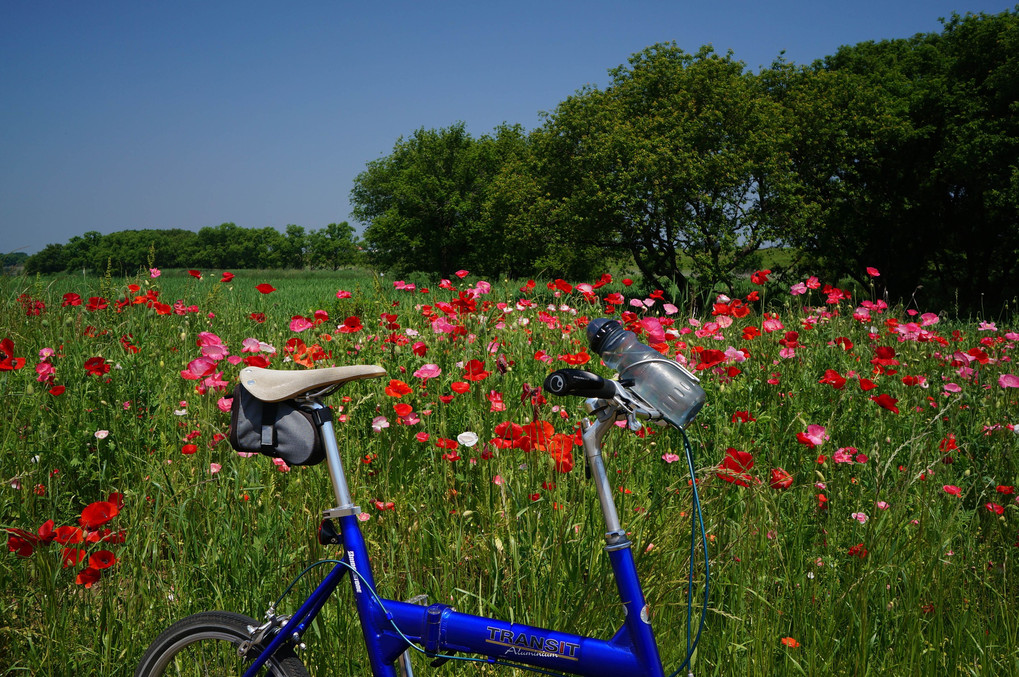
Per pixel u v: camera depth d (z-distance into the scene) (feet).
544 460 9.11
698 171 80.38
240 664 6.19
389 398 11.64
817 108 91.86
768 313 15.58
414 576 8.68
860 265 101.81
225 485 9.33
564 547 7.64
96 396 11.71
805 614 7.21
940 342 15.05
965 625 7.38
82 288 19.75
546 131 94.07
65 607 7.73
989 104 90.27
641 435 10.11
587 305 18.51
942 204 101.30
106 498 9.60
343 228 605.73
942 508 9.20
